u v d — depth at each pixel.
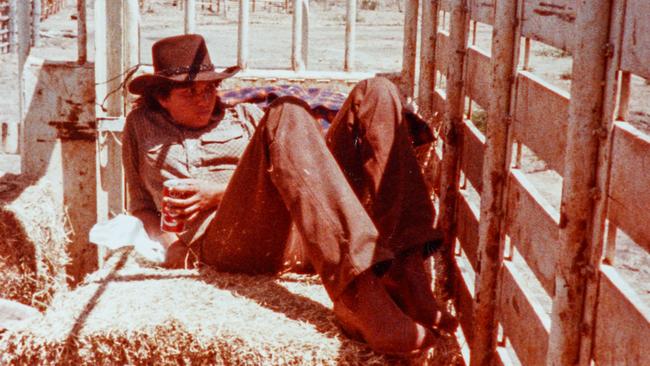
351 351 2.28
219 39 20.78
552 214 2.14
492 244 2.66
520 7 2.50
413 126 3.08
